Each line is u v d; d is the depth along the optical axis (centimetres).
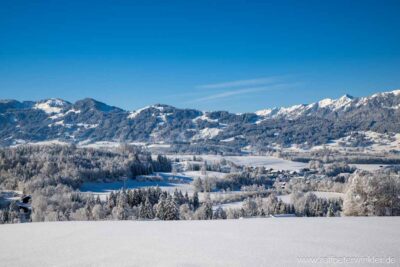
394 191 3747
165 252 1410
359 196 3803
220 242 1575
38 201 9869
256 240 1606
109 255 1397
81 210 8331
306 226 2000
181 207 8894
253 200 10025
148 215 7694
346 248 1410
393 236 1669
